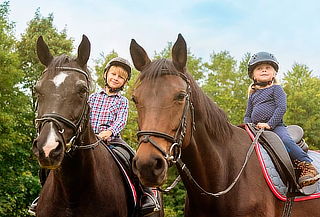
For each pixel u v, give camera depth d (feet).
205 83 112.47
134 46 13.43
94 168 14.97
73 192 14.52
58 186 14.53
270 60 16.39
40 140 12.80
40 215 15.33
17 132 63.00
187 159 13.53
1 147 58.95
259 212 13.65
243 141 14.93
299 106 103.60
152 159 11.17
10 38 65.46
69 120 13.55
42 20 95.45
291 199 14.56
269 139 15.03
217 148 14.01
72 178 14.34
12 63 61.72
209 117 13.87
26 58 86.84
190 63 111.65
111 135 17.81
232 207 13.60
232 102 97.25
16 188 63.67
